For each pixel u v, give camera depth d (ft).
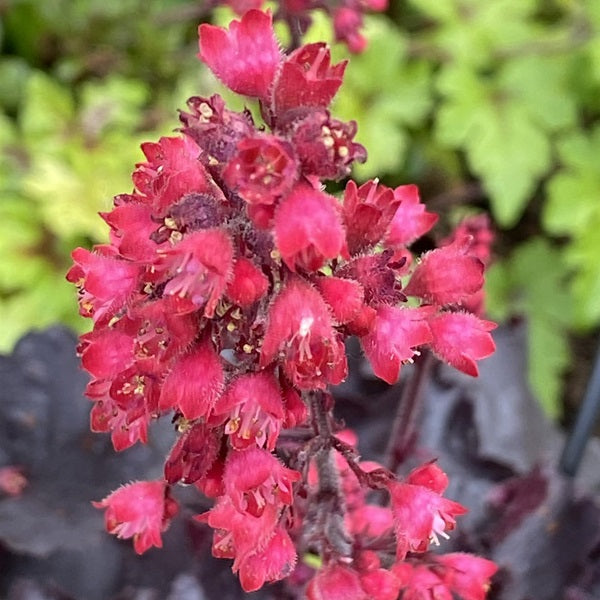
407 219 0.41
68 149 0.95
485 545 0.58
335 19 0.62
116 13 1.07
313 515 0.42
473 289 0.39
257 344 0.34
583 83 1.03
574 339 1.04
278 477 0.36
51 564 0.59
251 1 0.61
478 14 1.02
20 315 0.88
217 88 0.91
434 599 0.43
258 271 0.33
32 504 0.61
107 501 0.43
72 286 0.90
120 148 0.96
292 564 0.39
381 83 0.97
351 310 0.34
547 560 0.57
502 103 0.99
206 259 0.32
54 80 1.11
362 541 0.45
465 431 0.65
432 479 0.41
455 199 1.06
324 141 0.32
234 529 0.37
